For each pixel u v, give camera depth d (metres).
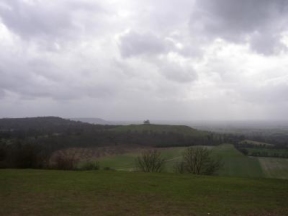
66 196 15.44
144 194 16.53
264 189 19.03
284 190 18.78
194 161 40.75
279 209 13.70
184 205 14.04
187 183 21.03
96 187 18.39
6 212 12.05
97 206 13.38
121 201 14.56
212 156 50.97
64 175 24.05
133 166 44.12
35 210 12.42
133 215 12.02
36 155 38.25
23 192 16.30
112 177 23.36
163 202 14.57
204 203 14.59
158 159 44.38
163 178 23.44
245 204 14.59
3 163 36.47
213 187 19.45
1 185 18.52
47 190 17.05
